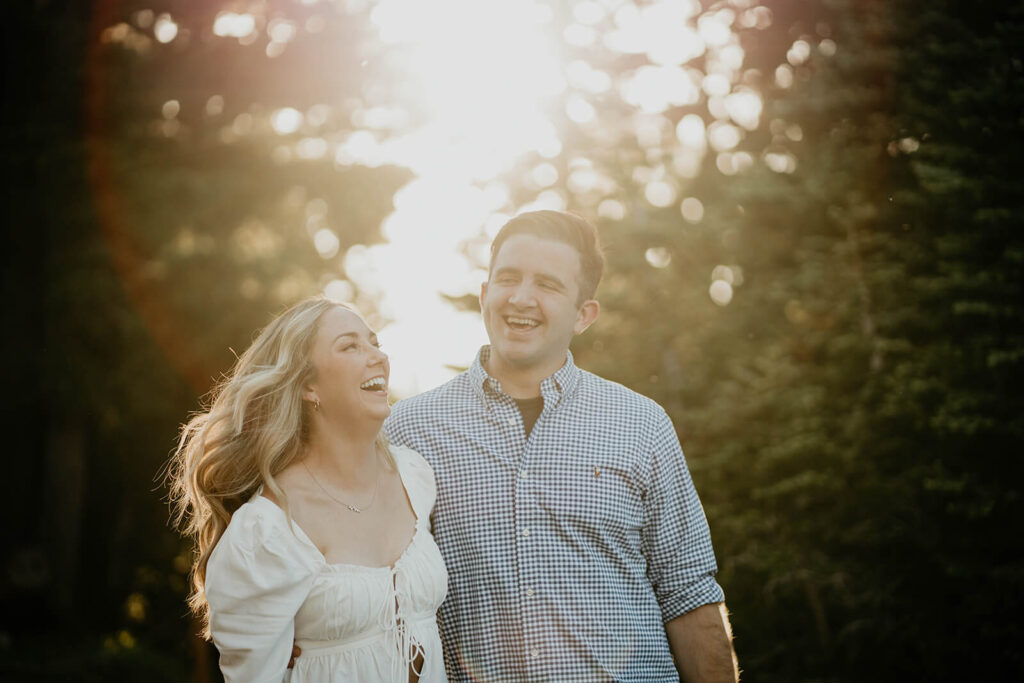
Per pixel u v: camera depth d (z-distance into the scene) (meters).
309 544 2.77
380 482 3.00
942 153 8.43
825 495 8.91
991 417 8.02
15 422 12.37
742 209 10.12
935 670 8.16
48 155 11.57
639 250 10.32
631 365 10.15
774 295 9.67
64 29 11.79
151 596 12.75
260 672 2.67
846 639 8.42
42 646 11.87
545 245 3.19
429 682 2.88
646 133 12.13
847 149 9.45
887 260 9.23
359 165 12.06
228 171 11.71
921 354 8.58
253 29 11.74
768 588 8.59
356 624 2.77
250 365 3.01
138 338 11.35
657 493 3.20
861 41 9.31
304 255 11.88
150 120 11.83
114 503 12.82
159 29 11.85
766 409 9.37
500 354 3.19
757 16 11.83
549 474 3.11
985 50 8.63
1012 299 8.16
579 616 3.02
